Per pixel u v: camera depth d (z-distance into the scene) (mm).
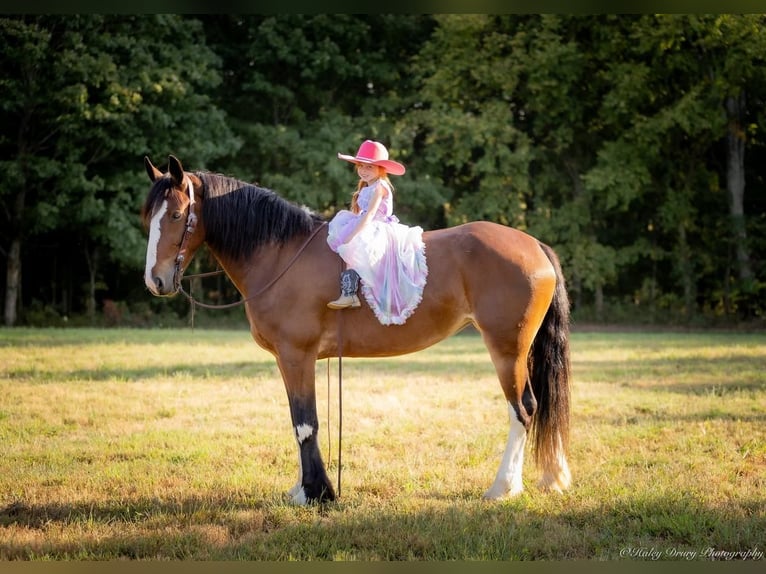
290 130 21984
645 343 15453
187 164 20500
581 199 21969
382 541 4512
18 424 7492
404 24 22734
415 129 22125
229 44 23078
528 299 5312
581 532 4637
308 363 5340
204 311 23047
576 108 21281
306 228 5512
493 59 21500
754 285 20594
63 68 18609
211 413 8109
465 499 5309
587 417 7906
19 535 4582
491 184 21453
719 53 20250
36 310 21750
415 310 5309
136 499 5285
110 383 9766
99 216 19484
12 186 19219
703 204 22219
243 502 5266
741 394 8977
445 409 8320
